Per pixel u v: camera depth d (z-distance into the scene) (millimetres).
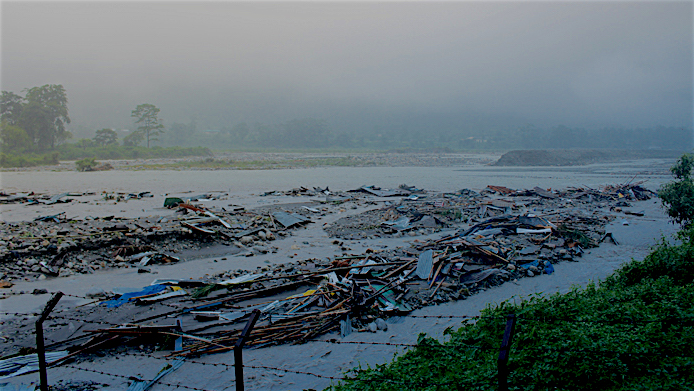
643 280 13219
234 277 17062
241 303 14047
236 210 31734
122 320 12500
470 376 7879
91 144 136500
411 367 8727
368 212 33469
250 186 52469
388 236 25297
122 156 117688
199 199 39469
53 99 121625
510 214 30062
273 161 108250
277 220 27984
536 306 11156
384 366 9023
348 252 21391
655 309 10211
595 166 106500
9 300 14406
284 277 16188
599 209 35812
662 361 7699
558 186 55156
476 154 184000
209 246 22094
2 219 28062
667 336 8555
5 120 115875
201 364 10398
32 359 10320
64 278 16953
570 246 21281
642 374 7500
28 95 119562
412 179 64875
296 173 75500
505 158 110250
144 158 117938
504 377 5652
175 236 22109
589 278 17453
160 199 39719
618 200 40031
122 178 62844
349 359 10727
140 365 10344
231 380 9664
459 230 27172
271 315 12906
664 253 14250
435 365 8773
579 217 30312
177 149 128750
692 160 22969
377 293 14445
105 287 15977
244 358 10742
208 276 17219
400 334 12203
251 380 9664
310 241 23906
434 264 17234
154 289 14938
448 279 16312
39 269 17391
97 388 9258
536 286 16500
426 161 120688
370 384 8133
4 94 117000
